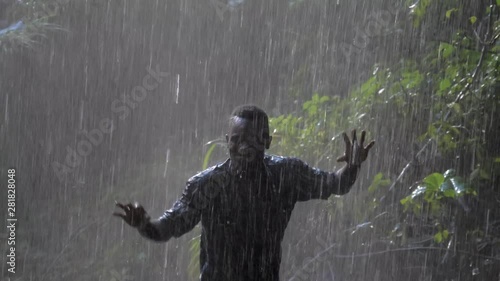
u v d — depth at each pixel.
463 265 6.60
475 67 7.25
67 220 10.99
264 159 4.98
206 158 8.19
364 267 7.04
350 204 7.39
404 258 6.88
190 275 7.49
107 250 9.80
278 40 11.51
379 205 7.23
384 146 7.50
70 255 10.16
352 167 4.97
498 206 6.66
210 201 4.87
